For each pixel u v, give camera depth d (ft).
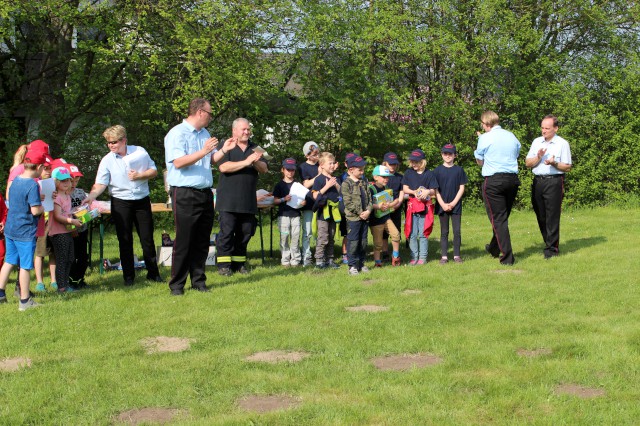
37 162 23.62
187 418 14.02
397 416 13.71
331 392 15.17
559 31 64.08
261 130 57.21
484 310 22.35
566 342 18.25
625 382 15.42
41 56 57.77
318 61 58.18
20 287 23.67
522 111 60.90
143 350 18.69
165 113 57.00
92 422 13.84
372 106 59.11
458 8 60.64
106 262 33.45
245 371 16.60
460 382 15.56
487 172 31.65
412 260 32.91
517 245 38.40
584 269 29.76
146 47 53.72
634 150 59.82
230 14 53.21
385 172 33.32
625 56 62.80
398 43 58.34
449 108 59.77
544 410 14.01
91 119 56.13
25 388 15.72
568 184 60.18
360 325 20.57
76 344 19.33
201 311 22.98
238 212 30.17
